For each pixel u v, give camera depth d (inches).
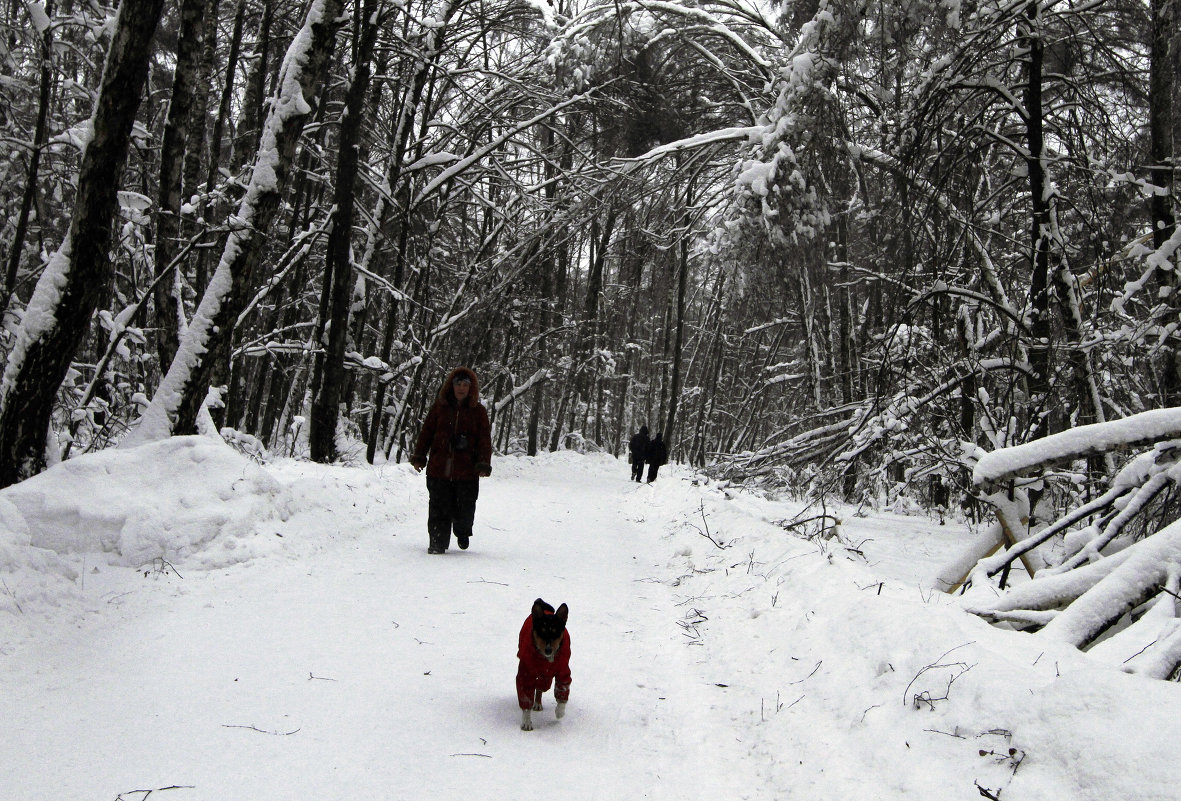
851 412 745.0
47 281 273.0
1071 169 443.5
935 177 446.6
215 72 771.4
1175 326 354.6
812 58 551.2
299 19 693.3
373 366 724.0
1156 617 162.9
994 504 269.0
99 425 455.2
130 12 265.9
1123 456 351.9
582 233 1155.3
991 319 475.5
